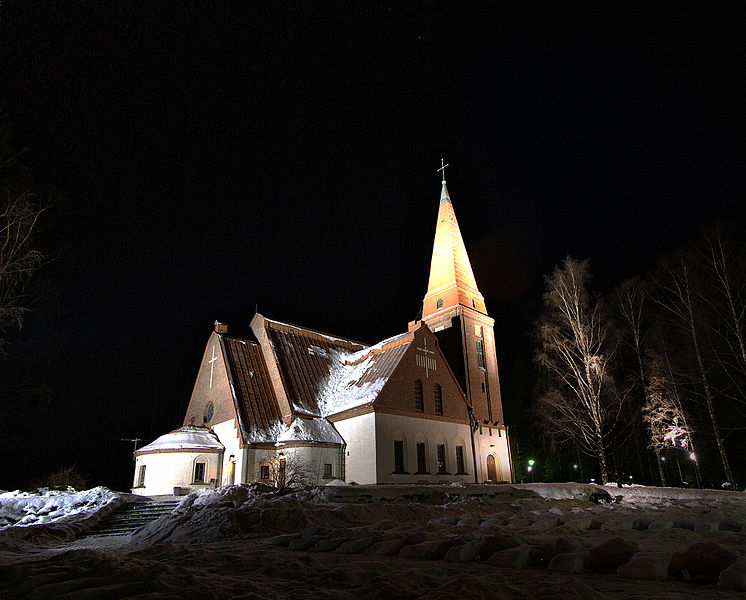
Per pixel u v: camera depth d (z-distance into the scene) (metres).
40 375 33.31
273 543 11.97
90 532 18.84
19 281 25.56
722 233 34.00
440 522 14.82
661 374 37.66
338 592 6.26
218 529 14.86
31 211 24.97
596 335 35.41
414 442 34.09
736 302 33.59
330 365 41.31
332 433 33.84
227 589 6.32
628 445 45.09
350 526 15.84
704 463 40.34
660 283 37.72
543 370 39.03
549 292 36.31
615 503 26.86
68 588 6.29
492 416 43.81
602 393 34.97
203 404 37.91
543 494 27.45
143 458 31.73
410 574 7.10
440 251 50.09
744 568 6.82
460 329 45.00
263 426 33.41
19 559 11.32
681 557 7.61
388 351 38.25
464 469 37.59
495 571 7.92
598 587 6.75
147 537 16.14
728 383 37.19
